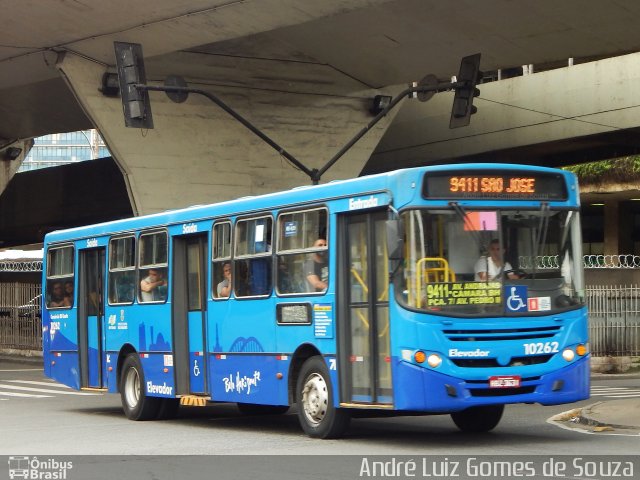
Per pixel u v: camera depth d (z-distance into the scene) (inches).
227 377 611.8
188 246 664.4
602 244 2317.9
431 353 476.4
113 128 1229.7
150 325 686.5
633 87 1298.0
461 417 576.7
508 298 490.9
